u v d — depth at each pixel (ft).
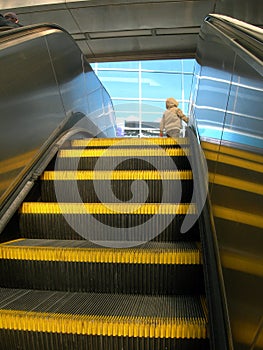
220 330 3.46
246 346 2.80
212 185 5.33
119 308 4.47
